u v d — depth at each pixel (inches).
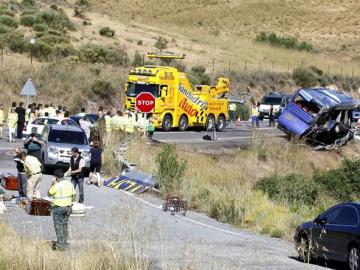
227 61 5447.8
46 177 1782.7
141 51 5032.0
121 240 908.0
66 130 1888.5
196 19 7805.1
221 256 1044.5
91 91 3604.8
